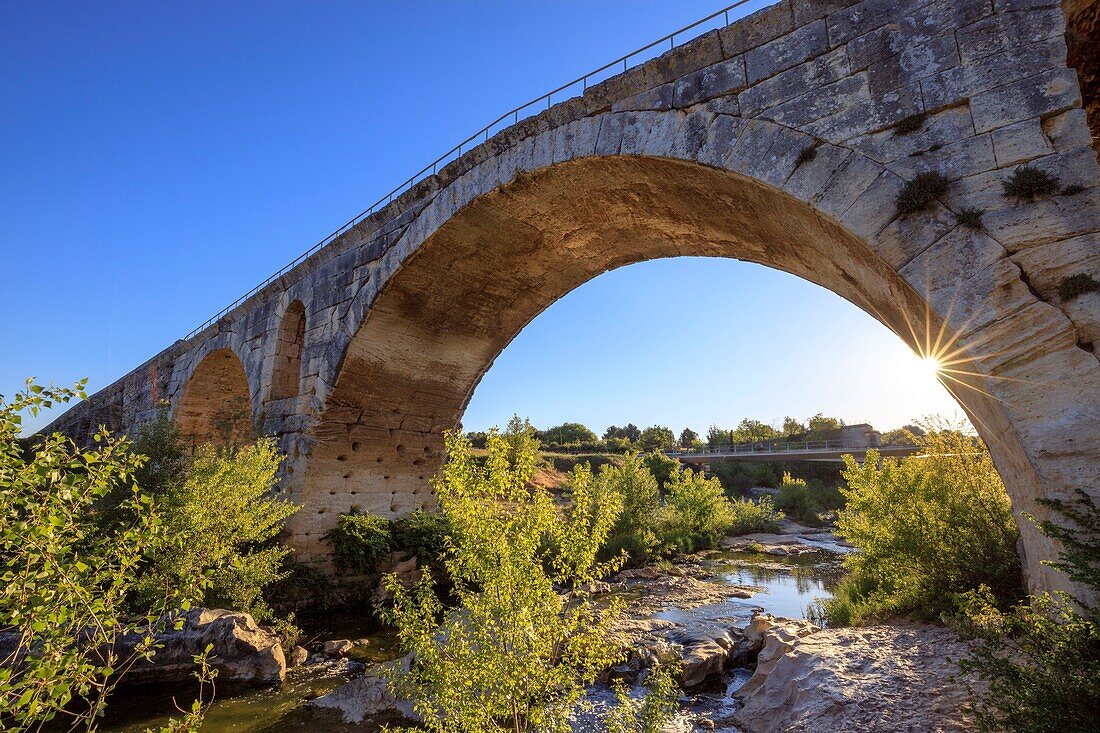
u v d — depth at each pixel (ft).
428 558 52.90
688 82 29.09
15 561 11.52
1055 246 19.16
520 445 20.59
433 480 18.81
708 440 258.78
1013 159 20.29
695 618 41.75
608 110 32.55
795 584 55.52
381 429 54.39
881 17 23.82
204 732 24.76
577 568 18.62
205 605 35.37
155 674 28.99
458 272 46.91
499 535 17.52
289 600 44.88
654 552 71.51
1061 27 20.42
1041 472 17.78
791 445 182.91
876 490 33.35
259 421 56.24
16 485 11.64
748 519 99.71
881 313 29.19
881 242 22.15
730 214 33.22
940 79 22.09
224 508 37.50
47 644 11.62
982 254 20.08
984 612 15.97
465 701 15.88
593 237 44.52
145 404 86.43
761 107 26.37
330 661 34.35
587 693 27.53
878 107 23.20
